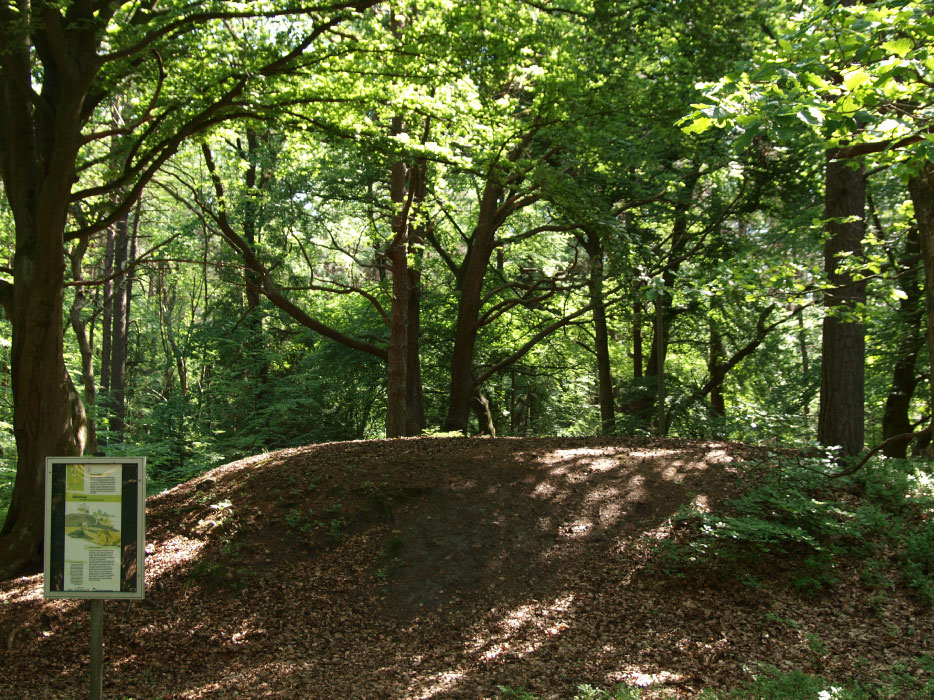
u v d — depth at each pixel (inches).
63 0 309.3
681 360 1088.8
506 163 457.7
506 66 436.8
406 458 441.4
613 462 425.7
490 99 425.4
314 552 365.1
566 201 480.4
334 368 832.9
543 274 781.9
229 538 372.2
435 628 314.2
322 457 451.8
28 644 308.2
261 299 836.6
